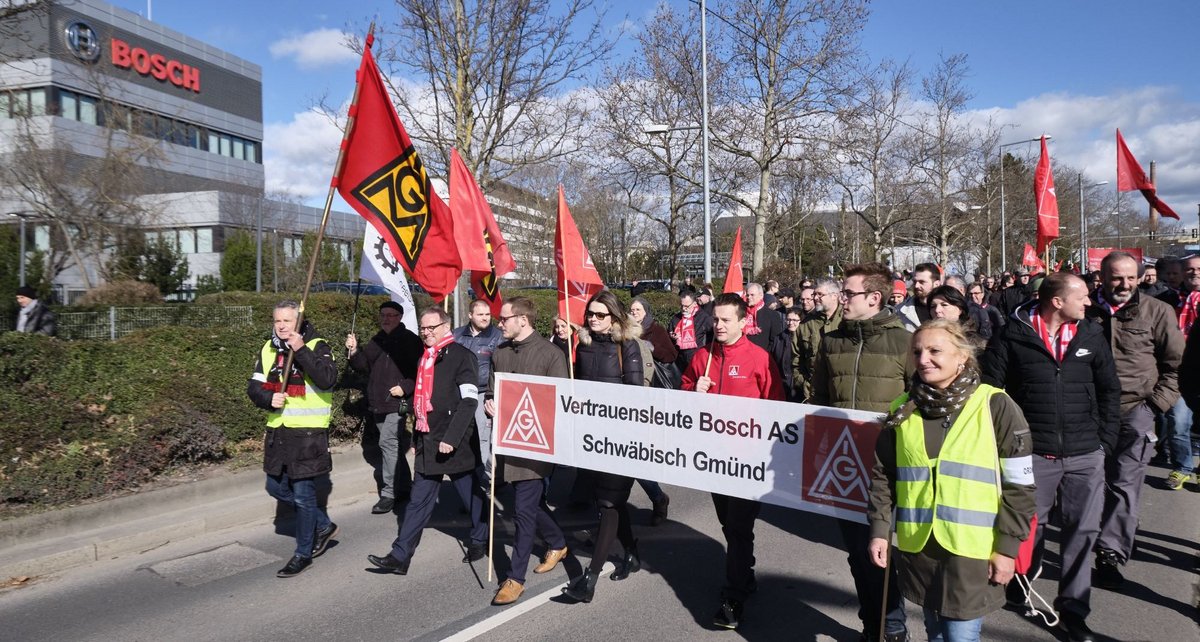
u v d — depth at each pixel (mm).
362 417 8891
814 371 4664
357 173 5848
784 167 25938
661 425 4680
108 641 4547
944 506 3041
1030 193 35594
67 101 30938
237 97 51656
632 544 5488
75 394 7359
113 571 5715
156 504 6680
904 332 4309
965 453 3035
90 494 6531
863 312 4336
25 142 19453
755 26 24344
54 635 4637
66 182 19828
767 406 4297
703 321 10266
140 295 19156
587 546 6191
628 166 26391
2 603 5137
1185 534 6297
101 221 20047
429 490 5453
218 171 49781
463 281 14117
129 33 42812
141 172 21750
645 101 25453
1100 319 5258
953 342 3094
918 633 4488
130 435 7145
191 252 41031
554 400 5035
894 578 4047
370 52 5809
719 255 41375
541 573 5566
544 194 37375
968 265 46312
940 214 32469
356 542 6348
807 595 5074
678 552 5988
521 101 14594
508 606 4961
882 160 30625
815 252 45250
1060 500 4508
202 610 4977
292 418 5398
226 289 32625
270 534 6629
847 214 45312
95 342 7992
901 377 4246
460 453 5469
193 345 8562
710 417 4504
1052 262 17750
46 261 22469
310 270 5402
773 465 4281
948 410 3074
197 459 7562
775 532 6438
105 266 21688
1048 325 4453
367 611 4914
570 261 6281
